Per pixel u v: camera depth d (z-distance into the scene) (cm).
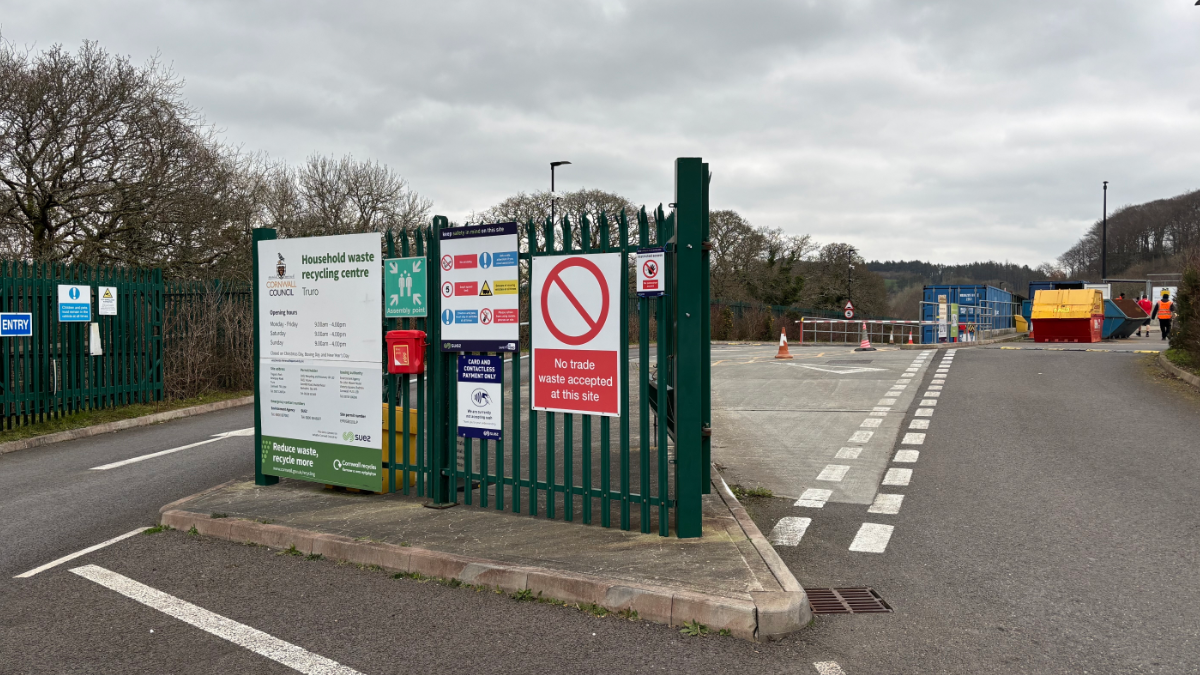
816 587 500
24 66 1992
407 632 436
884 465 860
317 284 716
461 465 865
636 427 1113
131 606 484
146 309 1488
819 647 410
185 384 1580
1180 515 640
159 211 2164
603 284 570
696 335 550
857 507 694
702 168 585
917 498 719
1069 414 1141
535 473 621
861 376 1723
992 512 666
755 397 1444
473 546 545
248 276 2425
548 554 523
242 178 2744
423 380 680
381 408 686
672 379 626
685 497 554
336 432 710
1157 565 528
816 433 1064
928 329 3284
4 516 718
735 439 1036
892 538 602
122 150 2108
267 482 762
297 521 625
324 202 3934
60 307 1291
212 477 869
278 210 3266
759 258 5666
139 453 1038
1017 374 1638
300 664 400
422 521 615
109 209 2111
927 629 432
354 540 568
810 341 4475
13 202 1994
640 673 381
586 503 596
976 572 523
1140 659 392
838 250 6400
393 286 679
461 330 644
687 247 545
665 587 455
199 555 583
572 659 397
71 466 963
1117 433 992
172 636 437
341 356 704
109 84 2066
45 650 421
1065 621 440
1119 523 624
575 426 1166
